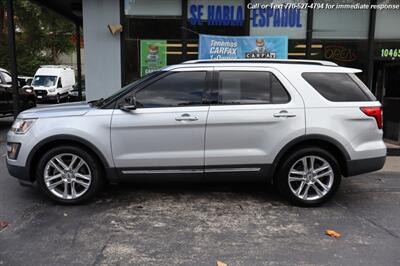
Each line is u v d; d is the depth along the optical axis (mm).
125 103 5301
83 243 4336
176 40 9305
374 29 9320
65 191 5441
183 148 5363
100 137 5289
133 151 5344
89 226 4797
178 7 9227
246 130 5359
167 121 5293
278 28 9344
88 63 9188
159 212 5281
